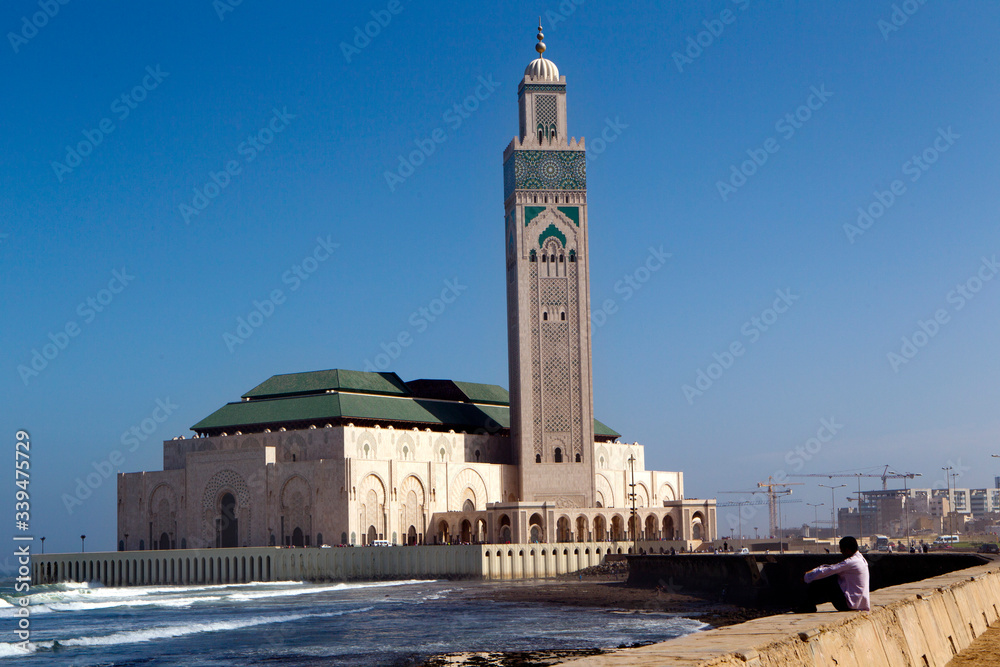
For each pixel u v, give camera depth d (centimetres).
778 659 1566
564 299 16012
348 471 14238
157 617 9938
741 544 15588
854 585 2219
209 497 15325
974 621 2984
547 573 14200
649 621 8731
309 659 6706
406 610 9875
